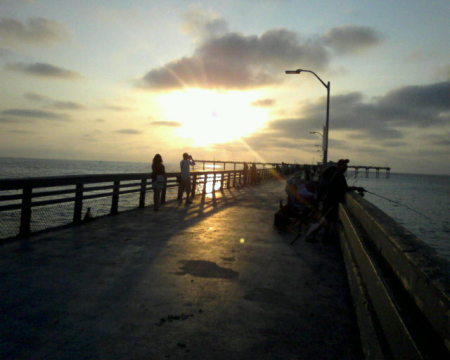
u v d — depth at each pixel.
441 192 107.81
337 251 7.48
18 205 7.48
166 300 4.50
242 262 6.40
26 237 7.73
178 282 5.19
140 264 6.02
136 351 3.26
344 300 4.68
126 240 7.77
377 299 2.86
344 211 7.16
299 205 9.67
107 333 3.59
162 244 7.53
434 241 26.36
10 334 3.51
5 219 10.48
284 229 9.52
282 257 6.86
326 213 8.33
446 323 1.64
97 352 3.22
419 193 93.56
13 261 5.93
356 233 4.77
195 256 6.67
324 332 3.75
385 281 2.65
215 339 3.53
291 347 3.43
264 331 3.74
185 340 3.49
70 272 5.47
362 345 3.27
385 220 3.91
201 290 4.89
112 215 11.29
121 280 5.19
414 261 2.21
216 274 5.63
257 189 25.75
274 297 4.73
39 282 4.99
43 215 12.34
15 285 4.84
